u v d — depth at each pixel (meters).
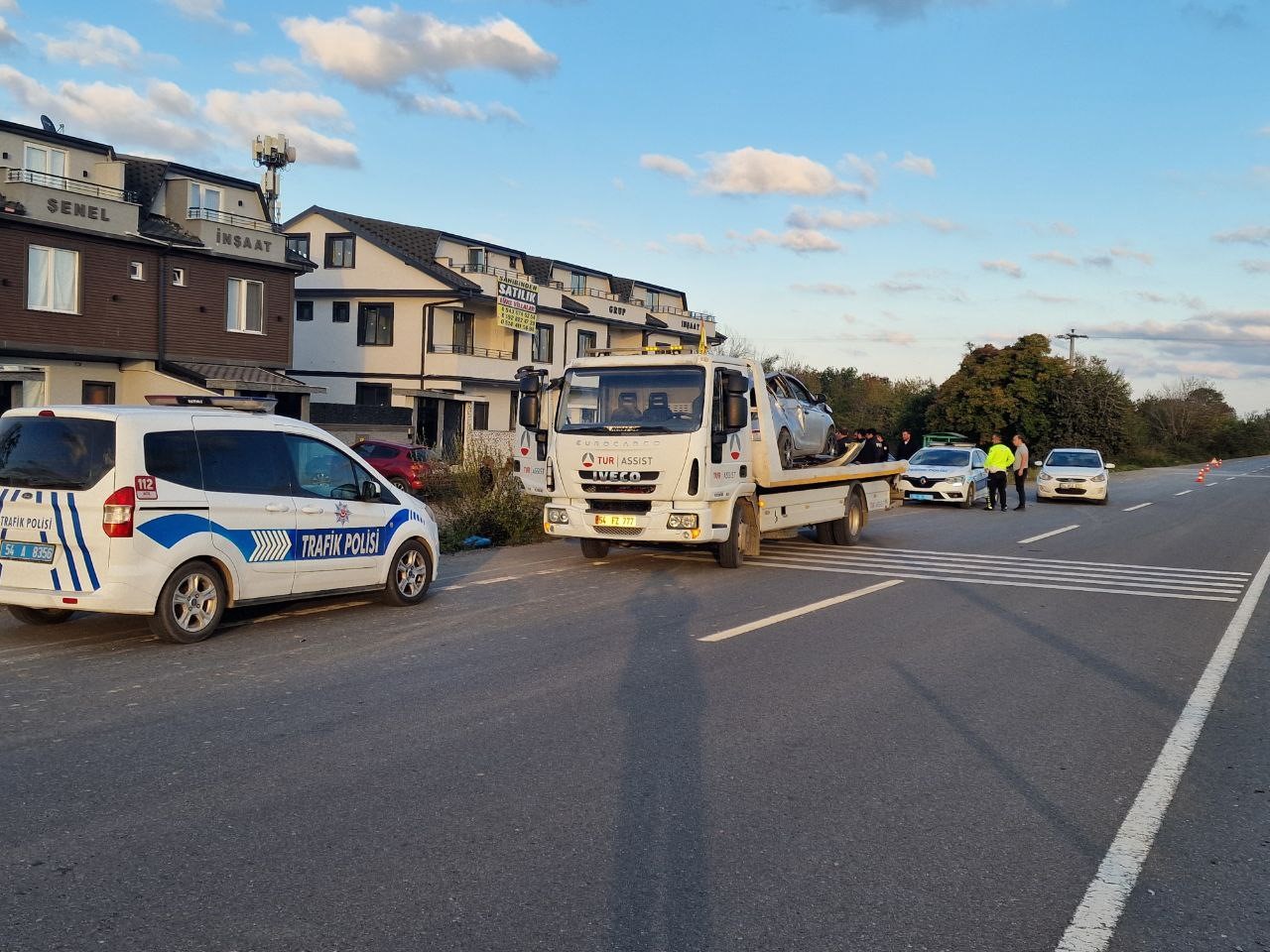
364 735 5.96
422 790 5.09
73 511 7.83
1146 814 5.00
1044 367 57.41
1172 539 19.03
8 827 4.54
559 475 13.02
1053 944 3.70
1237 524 23.09
